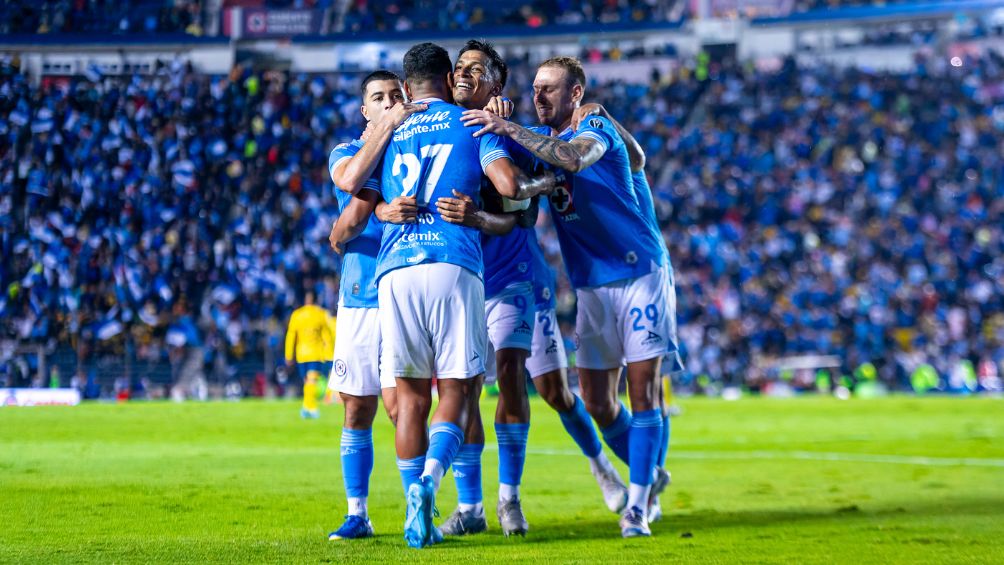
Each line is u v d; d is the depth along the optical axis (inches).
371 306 473.4
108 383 2166.6
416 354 422.0
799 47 3417.8
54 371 2101.4
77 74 3088.1
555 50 3378.4
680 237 2851.9
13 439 986.7
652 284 502.0
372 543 424.2
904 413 1679.4
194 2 3211.1
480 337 425.4
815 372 2628.0
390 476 708.0
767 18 3385.8
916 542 430.9
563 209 506.6
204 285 2471.7
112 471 715.4
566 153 444.8
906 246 2913.4
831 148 3154.5
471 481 474.3
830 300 2755.9
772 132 3189.0
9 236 2449.6
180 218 2583.7
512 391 491.8
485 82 483.5
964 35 3383.4
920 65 3336.6
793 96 3267.7
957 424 1408.7
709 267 2795.3
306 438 1058.7
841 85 3304.6
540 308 545.3
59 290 2346.2
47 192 2625.5
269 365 2246.6
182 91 2918.3
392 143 434.0
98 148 2716.5
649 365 494.3
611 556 391.5
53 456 820.0
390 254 425.4
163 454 858.1
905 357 2642.7
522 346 498.0
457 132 429.1
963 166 3125.0
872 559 385.1
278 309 2389.3
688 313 2662.4
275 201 2682.1
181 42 3122.5
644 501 477.4
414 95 449.7
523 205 460.1
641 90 3253.0
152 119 2829.7
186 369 2285.9
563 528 488.7
